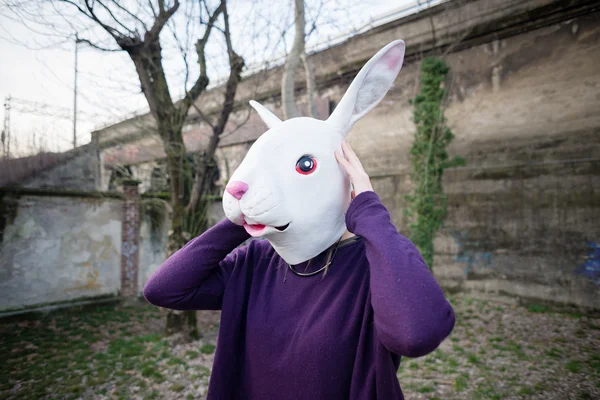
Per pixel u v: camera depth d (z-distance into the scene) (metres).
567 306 5.54
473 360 3.87
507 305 5.93
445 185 6.71
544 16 5.62
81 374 3.71
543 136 5.78
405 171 6.95
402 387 3.36
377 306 0.78
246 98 5.31
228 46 4.14
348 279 0.96
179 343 4.42
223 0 3.82
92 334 4.98
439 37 6.45
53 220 5.89
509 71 6.03
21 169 6.45
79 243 6.13
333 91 7.37
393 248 0.82
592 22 5.33
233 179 0.98
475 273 6.39
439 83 6.12
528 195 5.91
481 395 3.17
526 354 4.04
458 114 6.52
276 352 0.98
